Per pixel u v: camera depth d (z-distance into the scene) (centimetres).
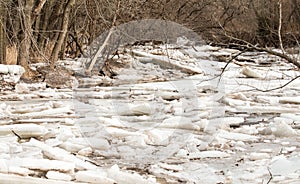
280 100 1656
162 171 869
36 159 841
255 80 2148
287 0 2997
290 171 867
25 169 798
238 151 1025
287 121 1307
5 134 1055
